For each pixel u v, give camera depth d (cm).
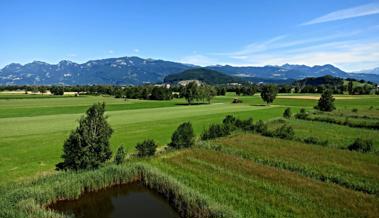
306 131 5884
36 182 2762
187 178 2953
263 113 9525
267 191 2630
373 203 2419
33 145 4497
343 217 2175
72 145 3103
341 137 5281
